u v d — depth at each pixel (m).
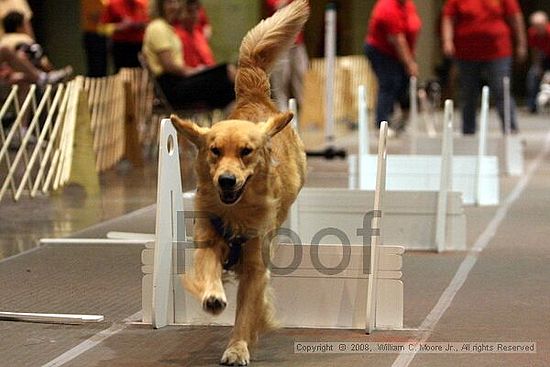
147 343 8.18
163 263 8.63
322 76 28.72
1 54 17.95
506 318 8.80
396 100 24.56
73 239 12.16
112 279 10.27
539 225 13.20
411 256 11.41
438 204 11.62
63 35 32.09
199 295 7.41
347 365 7.56
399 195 11.74
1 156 14.74
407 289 9.88
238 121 7.50
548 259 11.16
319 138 25.00
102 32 22.80
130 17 22.05
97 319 8.77
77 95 15.84
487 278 10.30
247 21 28.72
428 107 30.58
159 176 8.53
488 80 20.09
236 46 28.81
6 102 15.23
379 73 23.16
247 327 7.64
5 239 12.33
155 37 19.23
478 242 12.15
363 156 14.59
